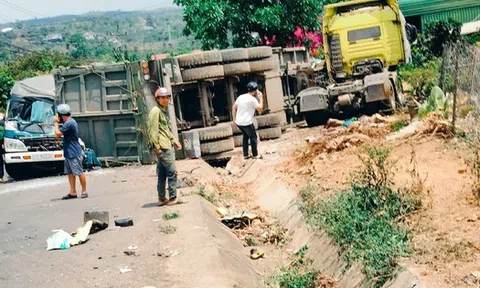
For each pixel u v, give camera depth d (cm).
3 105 3625
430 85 2167
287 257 1174
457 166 1202
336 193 1182
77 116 2161
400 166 1259
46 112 2317
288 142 2153
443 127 1471
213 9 3378
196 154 2089
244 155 2008
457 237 873
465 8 3669
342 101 2336
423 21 3728
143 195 1574
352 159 1496
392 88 2286
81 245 1146
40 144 2305
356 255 933
